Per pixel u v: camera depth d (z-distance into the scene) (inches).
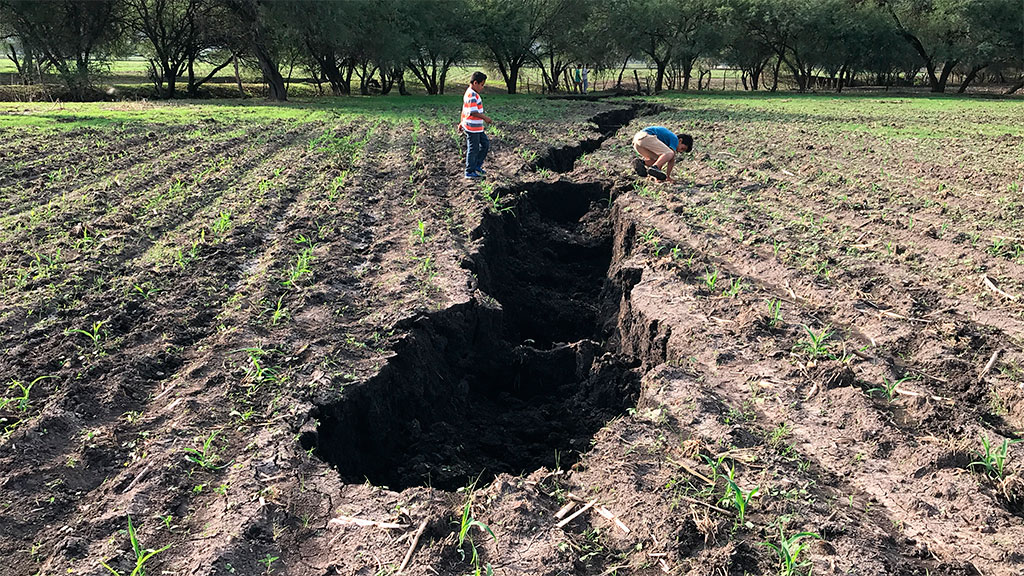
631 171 474.3
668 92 1785.2
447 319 254.1
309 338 227.6
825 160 537.3
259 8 1202.6
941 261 307.6
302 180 439.8
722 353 223.3
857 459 171.8
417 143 583.5
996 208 391.5
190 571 133.0
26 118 699.4
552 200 451.2
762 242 334.0
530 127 703.1
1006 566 137.3
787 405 195.9
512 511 152.9
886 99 1371.8
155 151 523.2
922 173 490.0
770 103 1180.5
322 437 185.9
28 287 254.8
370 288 272.8
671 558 139.2
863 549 139.9
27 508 147.9
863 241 337.1
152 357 208.5
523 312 350.9
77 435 173.2
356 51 1462.8
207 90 1566.2
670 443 180.5
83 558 135.5
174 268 277.1
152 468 161.3
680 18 1815.9
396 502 155.6
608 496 160.9
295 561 138.6
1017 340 233.8
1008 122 828.6
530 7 1713.8
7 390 188.4
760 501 155.5
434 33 1605.6
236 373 202.7
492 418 251.8
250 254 302.7
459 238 333.1
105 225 326.6
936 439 177.5
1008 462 170.1
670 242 333.7
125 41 1473.9
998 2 1599.4
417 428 221.3
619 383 245.9
